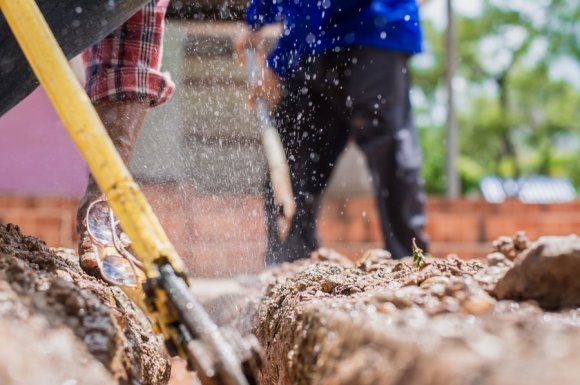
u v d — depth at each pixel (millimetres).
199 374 1635
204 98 5578
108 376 1605
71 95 1944
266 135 5938
